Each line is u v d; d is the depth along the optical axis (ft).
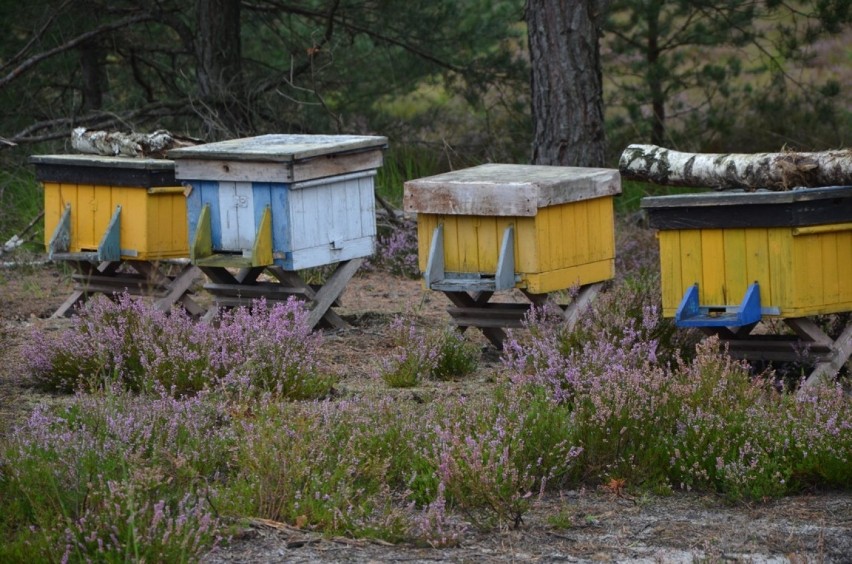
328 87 91.20
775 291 36.63
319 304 47.37
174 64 92.68
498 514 28.09
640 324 41.83
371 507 28.02
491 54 90.94
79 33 86.43
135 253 48.34
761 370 40.60
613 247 43.91
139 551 23.85
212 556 25.35
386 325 50.98
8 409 36.70
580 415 32.04
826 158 36.83
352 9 88.43
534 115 65.00
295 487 28.30
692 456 31.01
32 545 23.99
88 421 31.07
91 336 40.40
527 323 41.16
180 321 41.06
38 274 65.41
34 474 27.20
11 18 84.07
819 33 87.66
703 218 37.52
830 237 37.01
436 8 88.79
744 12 89.51
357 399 35.29
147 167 47.39
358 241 47.26
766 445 31.48
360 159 46.65
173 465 28.68
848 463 30.35
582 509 29.43
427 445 30.96
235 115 83.20
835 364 37.65
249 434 29.48
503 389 34.78
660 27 91.45
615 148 90.74
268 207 44.11
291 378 38.27
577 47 63.41
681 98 105.70
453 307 45.65
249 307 47.93
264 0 89.04
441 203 41.78
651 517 28.81
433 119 95.86
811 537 27.25
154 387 35.45
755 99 92.79
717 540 27.04
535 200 39.86
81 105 91.61
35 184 75.51
